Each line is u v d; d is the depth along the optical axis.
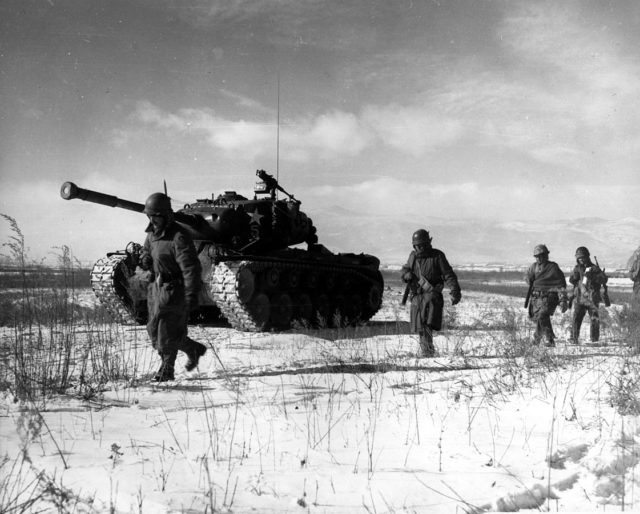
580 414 5.66
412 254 10.66
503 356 9.54
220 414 5.64
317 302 17.44
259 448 4.56
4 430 4.80
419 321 10.41
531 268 12.55
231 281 14.11
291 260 16.11
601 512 3.57
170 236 7.76
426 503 3.58
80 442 4.59
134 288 15.69
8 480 3.69
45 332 10.22
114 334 12.46
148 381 7.58
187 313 7.83
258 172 16.94
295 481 3.86
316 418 5.52
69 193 11.86
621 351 9.59
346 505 3.52
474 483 3.90
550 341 12.19
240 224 16.05
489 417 5.63
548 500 3.75
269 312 15.14
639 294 12.55
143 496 3.48
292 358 9.84
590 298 12.86
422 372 8.29
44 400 6.09
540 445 4.74
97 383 7.14
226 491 3.61
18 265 8.70
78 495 3.48
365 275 19.36
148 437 4.79
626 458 4.41
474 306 22.69
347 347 11.45
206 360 9.77
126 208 12.95
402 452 4.55
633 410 5.71
